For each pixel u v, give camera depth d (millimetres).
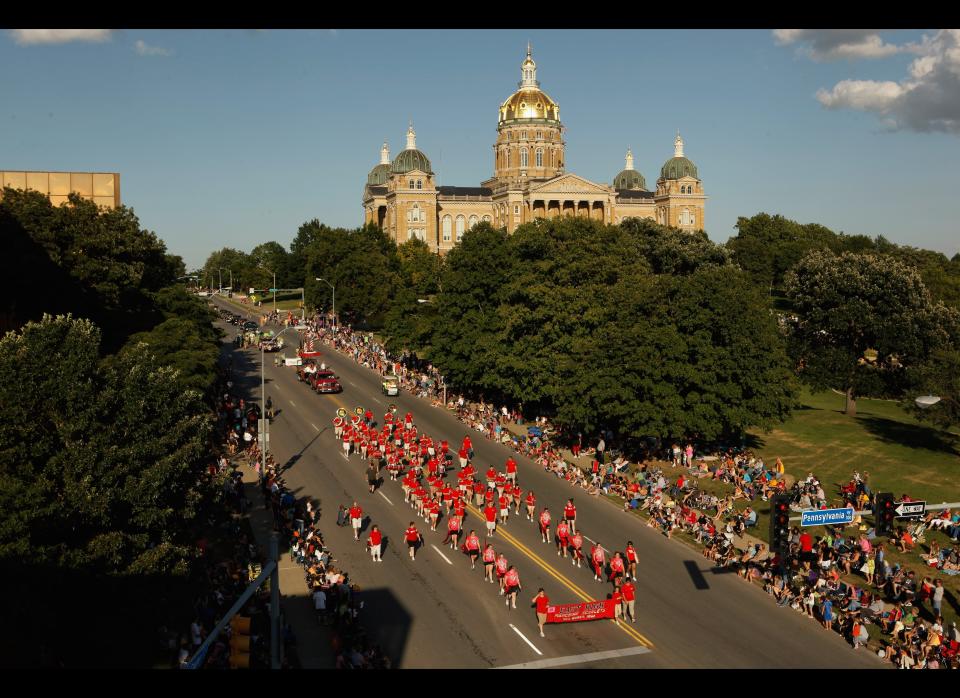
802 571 42875
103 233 70938
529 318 74438
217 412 79375
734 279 66000
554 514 52750
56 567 29906
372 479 58406
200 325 84562
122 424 34906
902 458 67062
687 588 41531
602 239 87062
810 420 82312
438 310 90062
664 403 60750
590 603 37531
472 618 37969
